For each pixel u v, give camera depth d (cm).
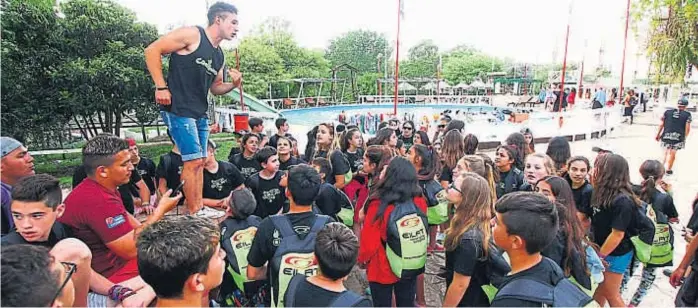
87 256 208
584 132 1605
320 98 4084
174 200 307
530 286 200
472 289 295
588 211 366
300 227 291
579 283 278
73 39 1168
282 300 277
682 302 326
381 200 346
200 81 375
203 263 176
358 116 2227
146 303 232
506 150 487
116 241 254
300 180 293
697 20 1803
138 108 1282
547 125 1686
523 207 209
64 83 1132
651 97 3008
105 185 261
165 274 170
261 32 4269
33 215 218
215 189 470
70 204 251
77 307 208
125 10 1280
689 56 1850
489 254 284
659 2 1870
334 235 227
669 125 998
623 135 1652
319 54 4559
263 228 295
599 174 350
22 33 1080
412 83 5506
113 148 256
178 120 370
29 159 318
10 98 1073
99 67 1141
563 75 1636
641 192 413
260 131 695
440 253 546
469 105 3600
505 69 6038
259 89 3428
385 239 345
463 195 296
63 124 1226
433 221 471
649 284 395
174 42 351
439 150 618
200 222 188
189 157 384
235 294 349
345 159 541
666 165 1039
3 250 151
